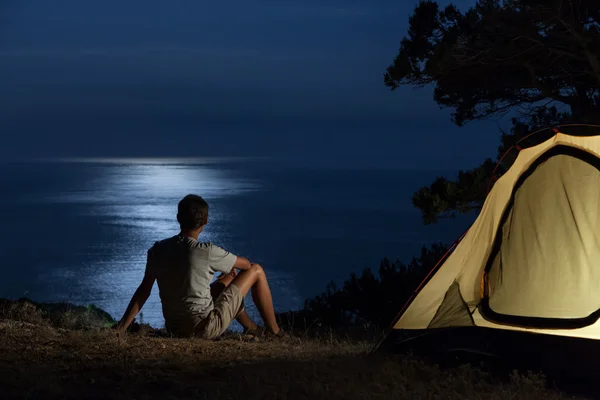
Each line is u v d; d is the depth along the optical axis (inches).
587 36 480.4
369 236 7696.9
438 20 583.8
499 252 228.1
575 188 223.0
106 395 160.9
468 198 579.2
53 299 3452.3
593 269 214.2
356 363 209.8
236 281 272.1
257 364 203.6
